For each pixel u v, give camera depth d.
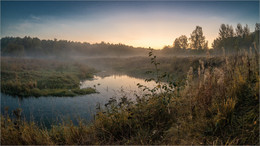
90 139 2.67
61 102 10.78
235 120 2.58
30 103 10.72
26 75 20.45
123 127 2.87
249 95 3.10
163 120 2.96
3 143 2.62
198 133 2.45
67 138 2.71
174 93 3.42
